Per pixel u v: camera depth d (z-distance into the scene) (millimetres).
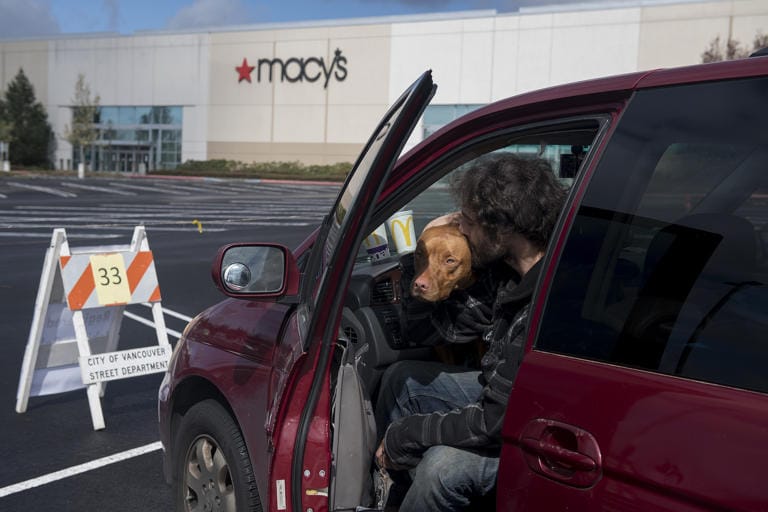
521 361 1841
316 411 2232
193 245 16078
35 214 22938
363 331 3164
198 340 3100
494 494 2207
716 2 42344
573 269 1809
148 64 60875
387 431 2426
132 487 4082
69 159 64312
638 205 1746
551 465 1700
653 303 1645
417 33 51406
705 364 1506
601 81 1942
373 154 1996
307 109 56125
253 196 37250
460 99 50062
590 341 1714
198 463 2982
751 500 1325
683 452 1445
